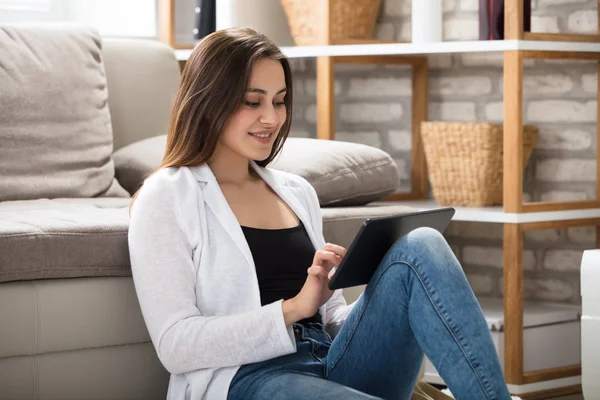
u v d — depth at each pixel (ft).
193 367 6.79
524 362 11.73
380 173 10.47
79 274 7.52
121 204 9.78
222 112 7.27
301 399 6.50
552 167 12.87
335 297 7.94
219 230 7.15
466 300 6.46
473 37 13.20
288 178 8.05
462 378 6.31
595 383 9.30
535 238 13.03
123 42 11.89
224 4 13.64
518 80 11.21
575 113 12.66
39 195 10.02
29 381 7.35
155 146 10.83
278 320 6.73
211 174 7.31
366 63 12.75
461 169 12.26
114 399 7.78
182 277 6.87
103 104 10.84
